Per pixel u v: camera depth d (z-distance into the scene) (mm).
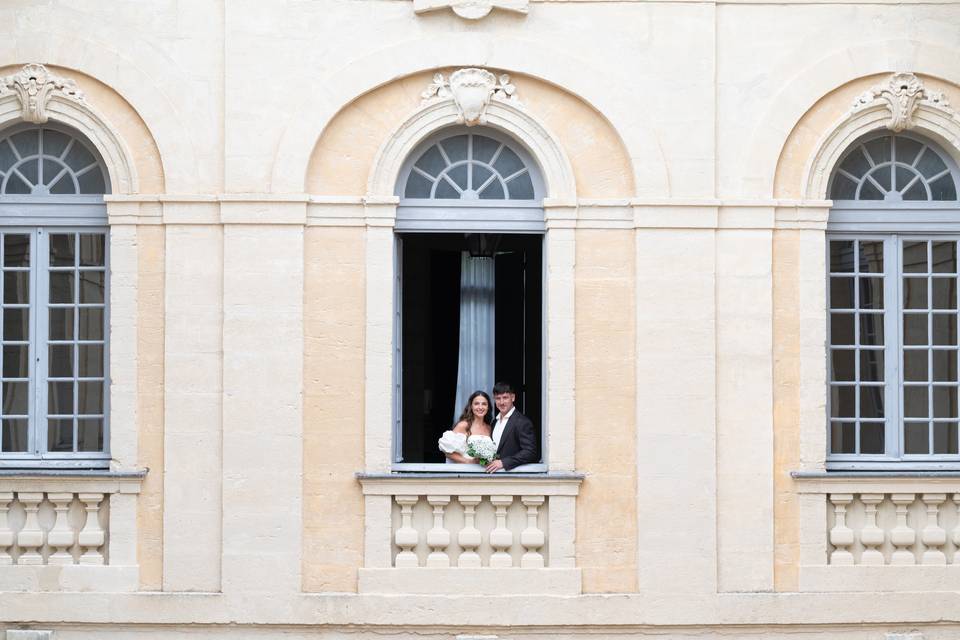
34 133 15719
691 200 15422
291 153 15344
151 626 15227
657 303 15406
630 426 15414
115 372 15305
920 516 15586
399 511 15391
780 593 15375
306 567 15266
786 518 15445
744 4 15625
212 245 15344
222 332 15289
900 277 15945
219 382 15297
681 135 15500
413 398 18000
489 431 15766
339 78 15398
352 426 15344
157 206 15359
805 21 15633
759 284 15477
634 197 15445
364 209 15375
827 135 15594
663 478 15359
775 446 15469
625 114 15469
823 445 15484
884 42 15641
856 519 15562
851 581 15422
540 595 15289
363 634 15312
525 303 16844
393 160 15430
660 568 15336
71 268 15664
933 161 16016
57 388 15664
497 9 15453
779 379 15508
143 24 15422
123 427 15289
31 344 15625
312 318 15352
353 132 15461
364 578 15242
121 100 15438
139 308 15336
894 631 15531
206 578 15250
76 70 15375
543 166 15500
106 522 15352
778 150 15547
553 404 15391
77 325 15641
